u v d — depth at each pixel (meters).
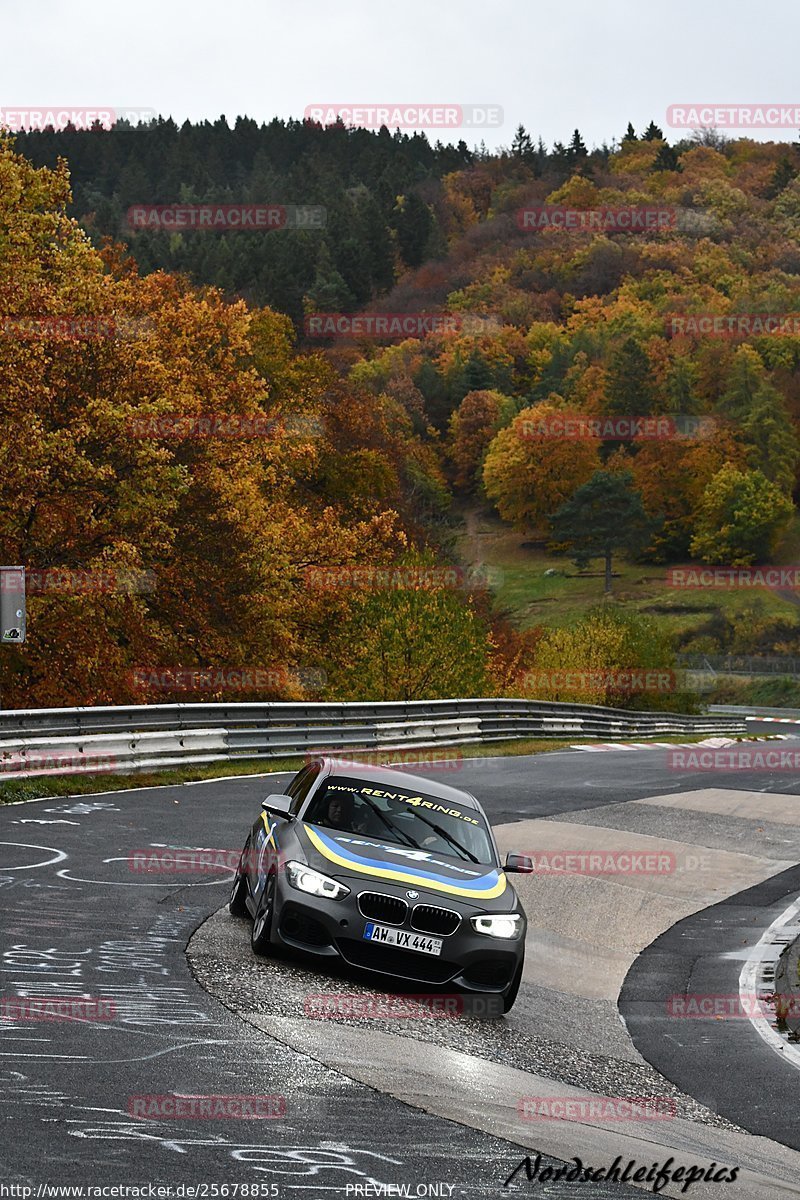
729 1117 16.17
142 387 69.56
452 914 18.92
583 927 28.89
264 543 78.38
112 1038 13.87
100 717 42.28
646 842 39.12
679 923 30.31
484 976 19.09
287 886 19.05
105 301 67.12
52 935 19.38
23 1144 10.10
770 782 55.41
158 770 43.69
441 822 20.98
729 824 43.56
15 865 25.34
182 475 65.38
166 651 70.81
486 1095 13.91
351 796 21.20
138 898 23.23
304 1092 12.59
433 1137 11.67
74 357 66.00
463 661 88.06
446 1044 16.50
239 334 84.38
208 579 73.25
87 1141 10.35
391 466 141.88
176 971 17.86
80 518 62.62
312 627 90.19
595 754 69.31
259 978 18.11
